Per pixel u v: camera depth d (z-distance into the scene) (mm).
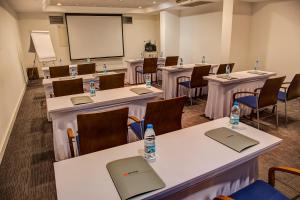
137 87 3264
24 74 7496
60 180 1188
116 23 9695
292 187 2135
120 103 2736
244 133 1685
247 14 6762
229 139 1576
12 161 2740
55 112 2381
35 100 5488
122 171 1237
